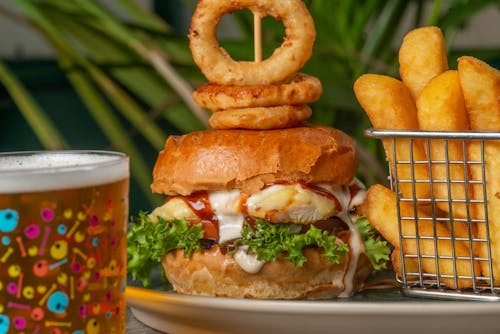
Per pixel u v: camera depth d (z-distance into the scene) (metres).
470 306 0.57
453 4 1.13
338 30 1.11
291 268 0.66
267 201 0.66
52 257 0.46
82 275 0.46
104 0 1.55
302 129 0.68
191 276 0.68
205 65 0.68
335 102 1.07
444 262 0.63
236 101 0.67
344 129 1.26
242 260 0.67
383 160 1.19
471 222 0.62
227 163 0.66
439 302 0.57
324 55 1.11
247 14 1.15
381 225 0.64
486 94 0.61
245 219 0.67
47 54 1.69
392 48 1.17
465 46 1.72
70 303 0.46
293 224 0.67
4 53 1.67
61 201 0.46
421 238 0.63
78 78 1.25
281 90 0.67
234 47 1.05
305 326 0.58
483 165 0.61
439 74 0.65
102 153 0.50
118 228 0.48
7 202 0.45
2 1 1.66
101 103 1.27
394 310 0.57
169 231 0.68
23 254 0.45
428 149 0.62
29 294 0.45
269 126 0.67
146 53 1.09
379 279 0.70
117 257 0.48
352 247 0.67
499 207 0.61
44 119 1.21
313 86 0.68
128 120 1.60
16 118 1.61
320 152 0.67
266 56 1.07
